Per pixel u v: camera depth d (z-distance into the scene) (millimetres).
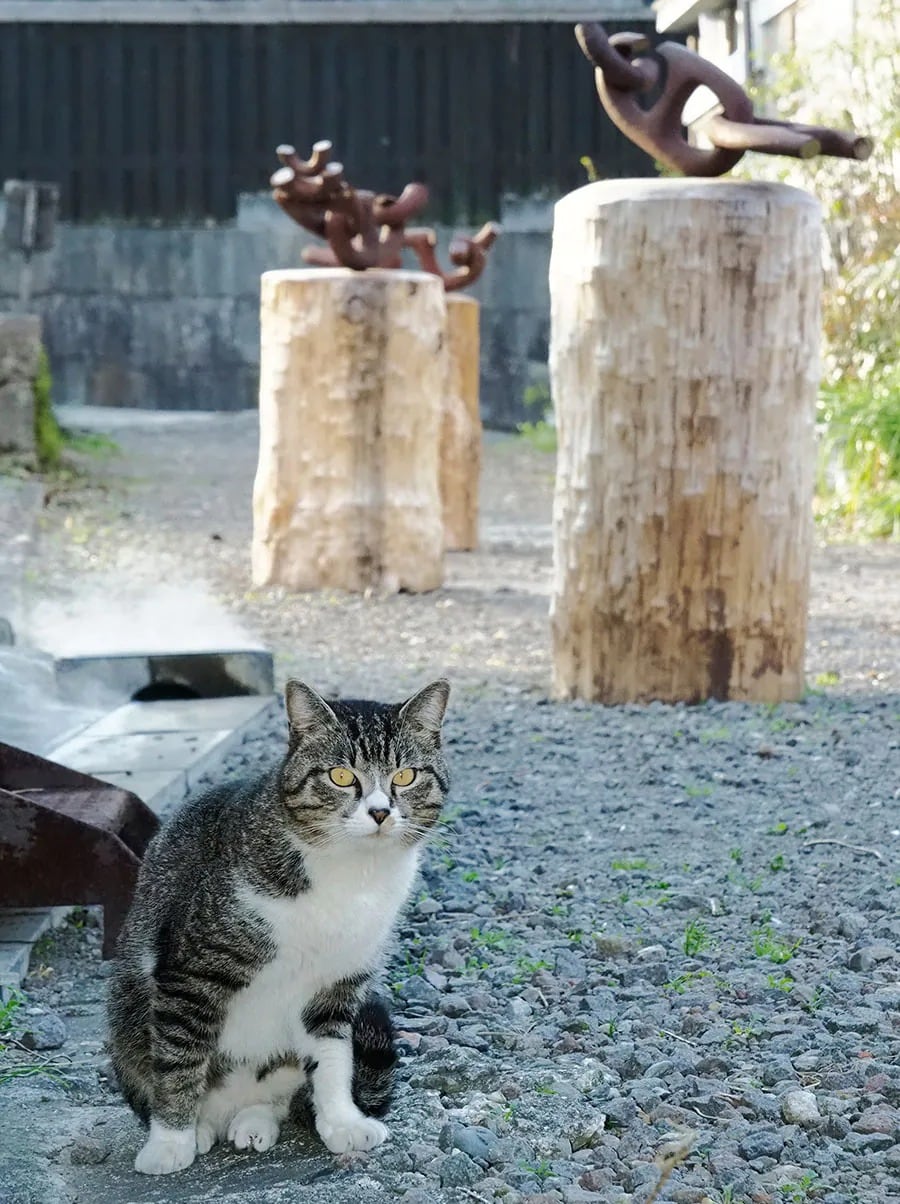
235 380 26531
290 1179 3637
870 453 14336
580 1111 3844
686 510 8062
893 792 6840
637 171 25234
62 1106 4117
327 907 3705
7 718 7734
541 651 9781
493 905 5539
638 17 24547
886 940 5117
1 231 25719
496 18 24688
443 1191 3486
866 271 14961
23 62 25734
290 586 11609
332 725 3768
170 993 3693
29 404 16781
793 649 8336
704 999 4625
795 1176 3557
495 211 25516
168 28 25594
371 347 11258
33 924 5312
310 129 25750
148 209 26156
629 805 6750
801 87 15719
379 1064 3855
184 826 3994
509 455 21531
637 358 7910
